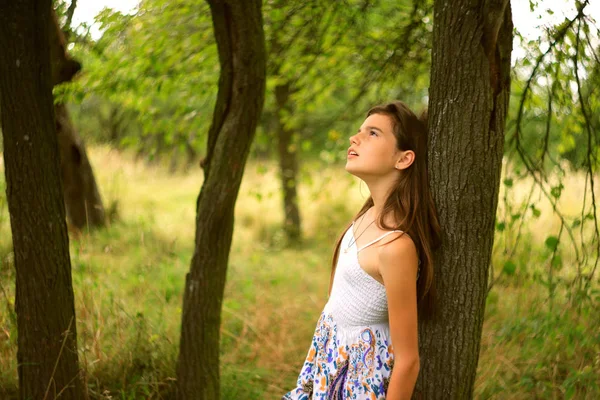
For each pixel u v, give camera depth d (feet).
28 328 7.26
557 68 8.18
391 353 5.71
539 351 9.54
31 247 7.04
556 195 8.11
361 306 5.65
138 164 30.30
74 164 18.69
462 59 5.66
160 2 10.09
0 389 8.61
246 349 12.39
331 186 24.84
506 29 5.72
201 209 8.20
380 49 11.89
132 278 13.30
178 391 8.63
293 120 15.93
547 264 11.16
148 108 12.82
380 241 5.53
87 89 10.89
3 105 6.75
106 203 22.63
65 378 7.49
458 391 6.14
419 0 10.32
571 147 9.71
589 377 8.24
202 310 8.40
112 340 9.90
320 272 19.48
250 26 7.50
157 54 11.32
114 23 9.87
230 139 7.87
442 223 5.93
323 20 11.49
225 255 8.45
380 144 5.77
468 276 5.94
